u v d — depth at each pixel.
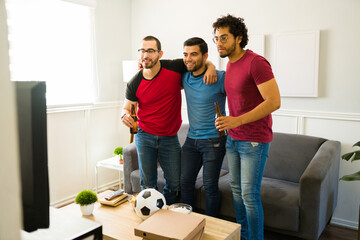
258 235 2.08
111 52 3.91
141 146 2.46
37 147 0.48
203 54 2.19
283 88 3.09
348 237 2.71
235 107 2.05
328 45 2.85
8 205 0.26
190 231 1.48
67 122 3.46
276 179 2.80
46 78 3.23
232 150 2.14
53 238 0.51
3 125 0.25
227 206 2.50
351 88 2.79
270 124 2.05
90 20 3.60
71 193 3.58
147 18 4.01
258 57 1.89
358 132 2.79
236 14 3.32
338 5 2.77
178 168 2.51
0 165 0.25
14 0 2.90
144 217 1.85
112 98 3.99
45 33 3.19
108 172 4.02
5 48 0.25
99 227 0.55
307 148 2.77
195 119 2.30
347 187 2.88
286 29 3.04
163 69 2.31
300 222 2.25
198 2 3.57
